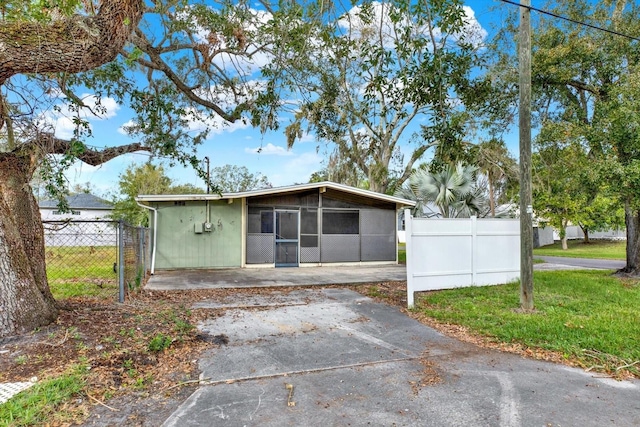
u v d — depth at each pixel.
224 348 4.24
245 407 2.89
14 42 3.58
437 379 3.45
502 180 18.95
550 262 14.81
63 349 3.68
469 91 6.27
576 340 4.39
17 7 3.88
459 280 7.37
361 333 4.93
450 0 4.72
